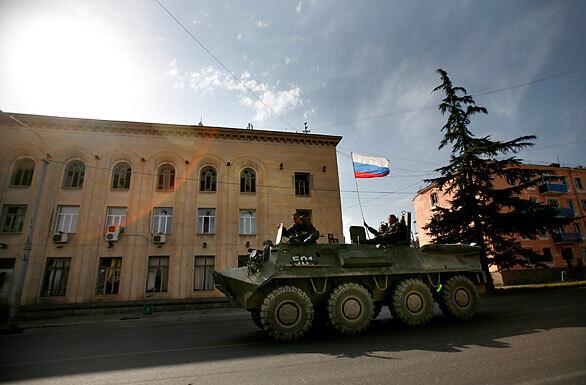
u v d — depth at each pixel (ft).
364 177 55.98
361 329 22.06
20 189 68.64
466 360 14.46
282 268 22.24
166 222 72.59
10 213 67.72
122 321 50.57
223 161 78.33
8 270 64.39
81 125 73.46
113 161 73.36
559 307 29.81
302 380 12.90
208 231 73.97
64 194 69.56
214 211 75.25
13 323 41.47
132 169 73.41
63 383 14.14
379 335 21.42
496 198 65.92
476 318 26.45
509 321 23.89
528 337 18.24
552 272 103.81
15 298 42.80
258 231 75.56
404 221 27.96
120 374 15.16
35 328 46.44
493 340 18.02
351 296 22.54
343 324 21.77
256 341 22.13
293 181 81.00
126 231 69.21
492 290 61.98
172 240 70.64
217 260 71.56
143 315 57.06
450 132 72.49
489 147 65.36
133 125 75.05
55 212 68.44
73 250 66.28
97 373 15.55
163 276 69.00
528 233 64.13
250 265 22.75
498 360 14.21
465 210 66.03
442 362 14.35
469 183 67.87
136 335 29.94
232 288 23.82
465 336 19.47
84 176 71.10
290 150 82.89
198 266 71.00
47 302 63.16
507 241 63.87
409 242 27.22
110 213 70.85
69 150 71.97
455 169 69.15
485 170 67.46
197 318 50.72
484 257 64.13
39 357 20.51
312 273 22.59
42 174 51.06
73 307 61.36
